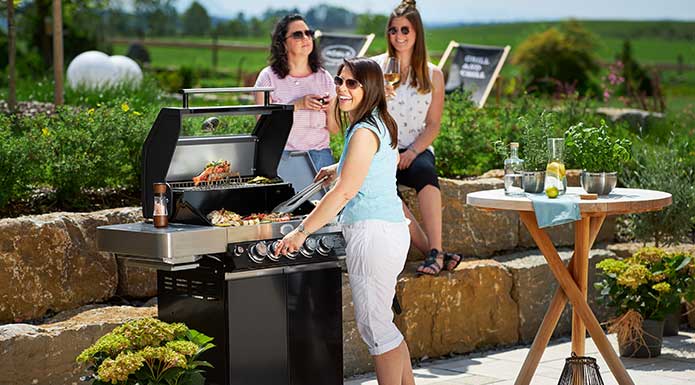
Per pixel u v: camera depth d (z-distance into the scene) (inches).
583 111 382.9
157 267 178.7
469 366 243.1
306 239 185.5
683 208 293.9
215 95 573.6
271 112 199.0
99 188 263.4
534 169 206.5
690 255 253.4
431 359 251.1
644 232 297.0
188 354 165.5
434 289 249.9
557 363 241.8
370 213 178.7
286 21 238.4
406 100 256.1
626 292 248.7
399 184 261.1
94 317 211.6
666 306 245.8
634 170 323.9
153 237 174.4
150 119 277.7
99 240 184.4
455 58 442.0
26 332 193.0
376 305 180.9
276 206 198.2
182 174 196.5
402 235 180.7
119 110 268.8
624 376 201.9
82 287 222.4
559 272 203.8
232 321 179.2
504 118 341.1
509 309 265.1
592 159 207.0
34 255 215.0
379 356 183.6
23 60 706.2
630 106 541.0
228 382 179.5
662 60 1475.1
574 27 742.5
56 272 217.9
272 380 184.2
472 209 280.4
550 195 200.2
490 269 261.1
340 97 178.7
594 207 193.0
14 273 211.9
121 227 183.0
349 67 178.1
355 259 179.2
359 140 175.6
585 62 724.7
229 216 184.2
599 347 202.7
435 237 252.7
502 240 286.4
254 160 207.2
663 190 297.7
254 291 181.5
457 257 256.2
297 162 235.1
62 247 219.0
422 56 255.0
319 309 189.8
